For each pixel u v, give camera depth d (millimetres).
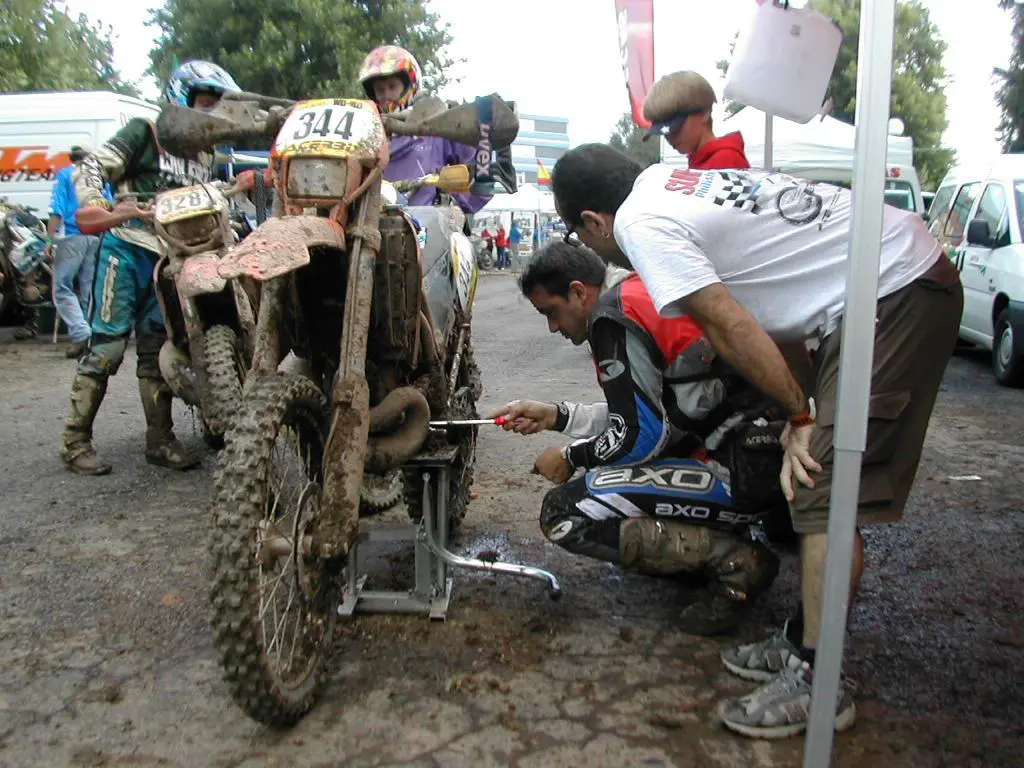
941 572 3340
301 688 2277
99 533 3740
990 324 7883
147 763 2141
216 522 2033
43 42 22500
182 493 4297
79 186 4051
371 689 2463
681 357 2580
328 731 2264
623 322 2551
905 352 2225
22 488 4367
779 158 10477
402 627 2830
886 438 2207
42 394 6863
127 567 3373
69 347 9102
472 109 2932
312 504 2344
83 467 4598
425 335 2998
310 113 2623
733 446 2619
